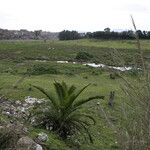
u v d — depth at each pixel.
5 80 26.80
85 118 16.00
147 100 4.33
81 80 32.66
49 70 34.88
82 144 12.36
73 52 81.88
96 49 89.81
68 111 12.25
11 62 51.88
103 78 34.25
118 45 77.44
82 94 24.73
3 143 7.95
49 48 88.31
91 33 144.50
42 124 12.25
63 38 170.62
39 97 20.86
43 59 66.12
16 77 29.91
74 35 168.50
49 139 10.70
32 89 22.45
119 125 4.61
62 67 45.97
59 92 12.34
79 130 12.38
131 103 4.45
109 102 19.42
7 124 8.92
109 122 4.79
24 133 9.05
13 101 17.91
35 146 8.21
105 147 12.61
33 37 192.38
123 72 4.39
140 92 4.36
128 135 4.41
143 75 4.33
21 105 17.48
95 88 27.67
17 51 80.38
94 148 12.29
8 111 13.97
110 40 117.00
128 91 4.43
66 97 12.26
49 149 9.94
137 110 4.40
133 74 4.37
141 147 4.31
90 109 17.08
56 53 77.81
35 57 68.06
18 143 8.02
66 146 11.14
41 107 13.52
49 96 12.61
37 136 10.31
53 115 12.27
